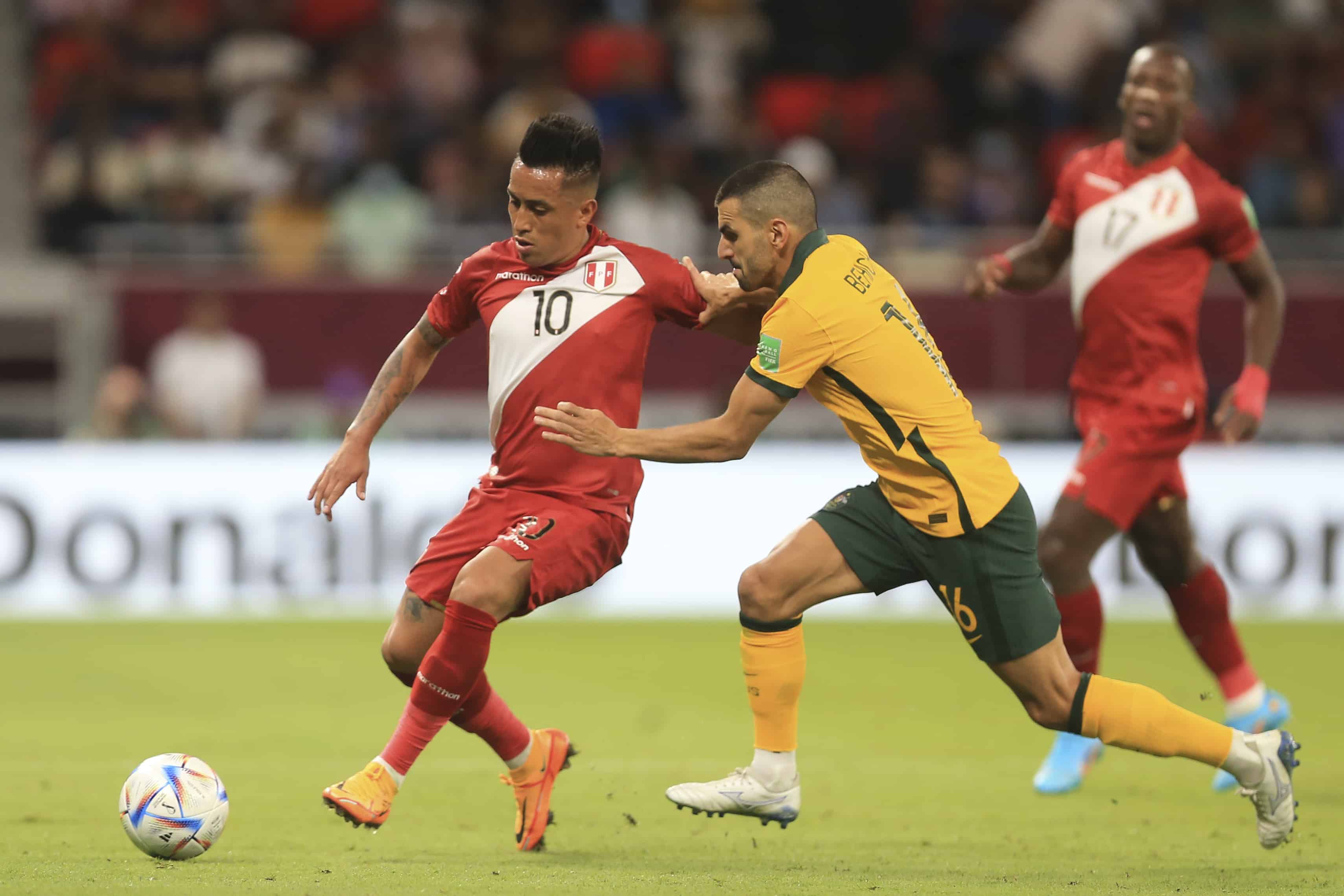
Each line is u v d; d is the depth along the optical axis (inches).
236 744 1062.4
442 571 730.2
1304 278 1921.8
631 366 735.1
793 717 730.2
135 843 688.4
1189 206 935.7
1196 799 903.7
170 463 1690.5
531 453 725.9
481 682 722.8
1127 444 934.4
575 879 665.6
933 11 2546.8
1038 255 1010.1
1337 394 1865.2
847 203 2214.6
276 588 1691.7
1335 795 898.7
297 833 777.6
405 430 1855.3
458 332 765.3
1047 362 1860.2
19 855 700.0
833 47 2549.2
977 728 1144.2
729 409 698.2
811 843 773.9
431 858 717.3
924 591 1820.9
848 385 697.0
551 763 746.2
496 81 2433.6
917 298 1860.2
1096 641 946.7
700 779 953.5
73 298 1908.2
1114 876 687.7
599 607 1755.7
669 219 2126.0
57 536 1676.9
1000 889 654.5
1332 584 1706.4
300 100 2347.4
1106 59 2458.2
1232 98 2482.8
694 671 1403.8
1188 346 944.9
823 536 724.0
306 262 1975.9
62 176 2220.7
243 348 1873.8
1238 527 1704.0
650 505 1763.0
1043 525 949.8
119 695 1262.3
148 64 2423.7
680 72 2488.9
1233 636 980.6
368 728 1127.6
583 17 2586.1
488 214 2186.3
